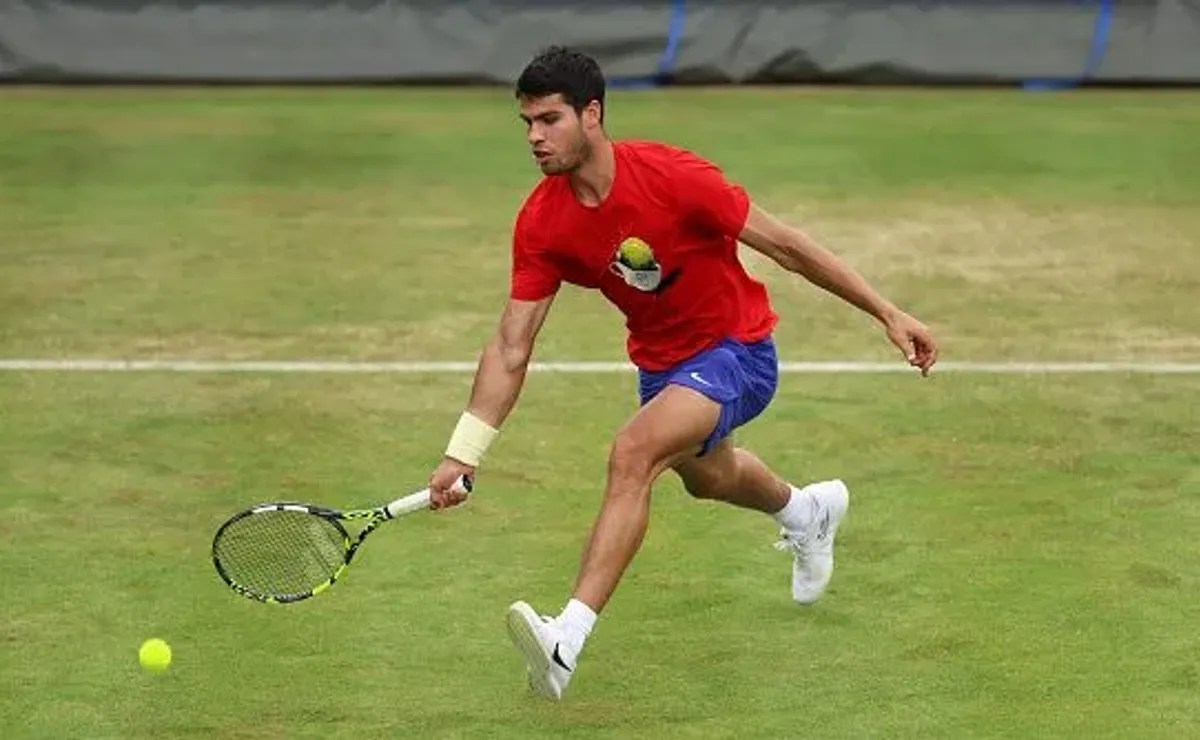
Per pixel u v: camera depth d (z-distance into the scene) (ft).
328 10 200.64
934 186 156.76
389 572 75.61
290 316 116.88
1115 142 175.01
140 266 129.49
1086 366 106.83
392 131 178.50
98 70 200.13
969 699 63.16
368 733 60.75
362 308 118.93
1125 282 126.41
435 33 200.44
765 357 65.36
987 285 125.70
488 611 71.56
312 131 178.29
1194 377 104.73
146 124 181.06
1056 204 150.41
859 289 62.80
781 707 62.75
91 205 148.77
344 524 80.69
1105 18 202.08
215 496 84.69
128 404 98.94
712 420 62.59
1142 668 65.67
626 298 63.00
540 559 77.20
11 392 100.94
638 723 61.52
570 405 99.40
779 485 68.90
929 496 84.94
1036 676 65.00
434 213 146.61
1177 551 77.71
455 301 120.78
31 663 66.13
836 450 91.76
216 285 124.36
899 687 64.23
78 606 71.56
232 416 96.89
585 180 60.29
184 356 108.06
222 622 70.13
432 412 97.81
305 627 69.77
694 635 69.05
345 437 93.56
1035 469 88.89
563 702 63.26
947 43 202.49
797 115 186.50
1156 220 145.07
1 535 79.46
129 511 82.58
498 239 138.00
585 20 200.23
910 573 75.25
